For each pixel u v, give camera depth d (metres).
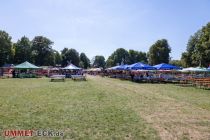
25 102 15.53
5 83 34.28
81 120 10.48
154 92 22.83
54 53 115.94
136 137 8.20
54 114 11.67
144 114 11.95
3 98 17.50
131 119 10.77
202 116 11.60
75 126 9.48
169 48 94.81
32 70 68.88
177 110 13.14
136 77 44.41
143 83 36.78
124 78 52.09
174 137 8.26
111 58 130.88
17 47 103.19
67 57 126.69
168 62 95.06
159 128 9.35
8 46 91.25
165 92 22.92
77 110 12.73
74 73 62.22
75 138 8.04
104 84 33.72
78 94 20.41
